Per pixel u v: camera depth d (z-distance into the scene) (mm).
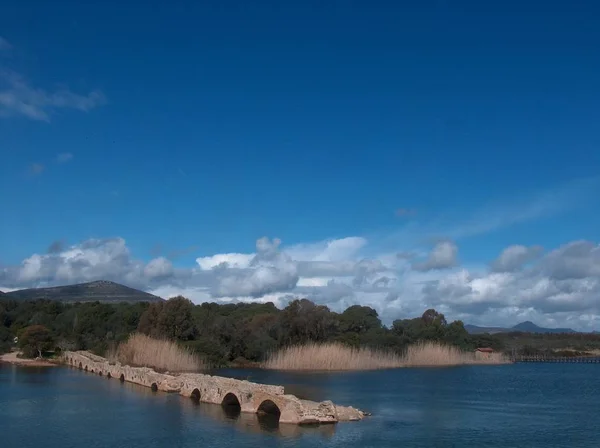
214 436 55812
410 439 56750
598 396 100125
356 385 113125
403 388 109250
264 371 144625
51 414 69000
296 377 128125
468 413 76188
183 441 53656
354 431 59750
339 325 197250
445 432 61094
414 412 76500
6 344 190375
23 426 61219
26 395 87500
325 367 154000
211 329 167750
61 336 189000
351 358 159375
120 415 68000
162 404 77250
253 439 54625
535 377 149875
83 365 139625
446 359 191625
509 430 63031
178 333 161750
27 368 143750
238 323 179875
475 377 143750
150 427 60219
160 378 94000
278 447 51500
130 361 134000
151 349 137625
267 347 167250
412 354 186375
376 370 158500
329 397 92188
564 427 65250
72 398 83875
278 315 184625
